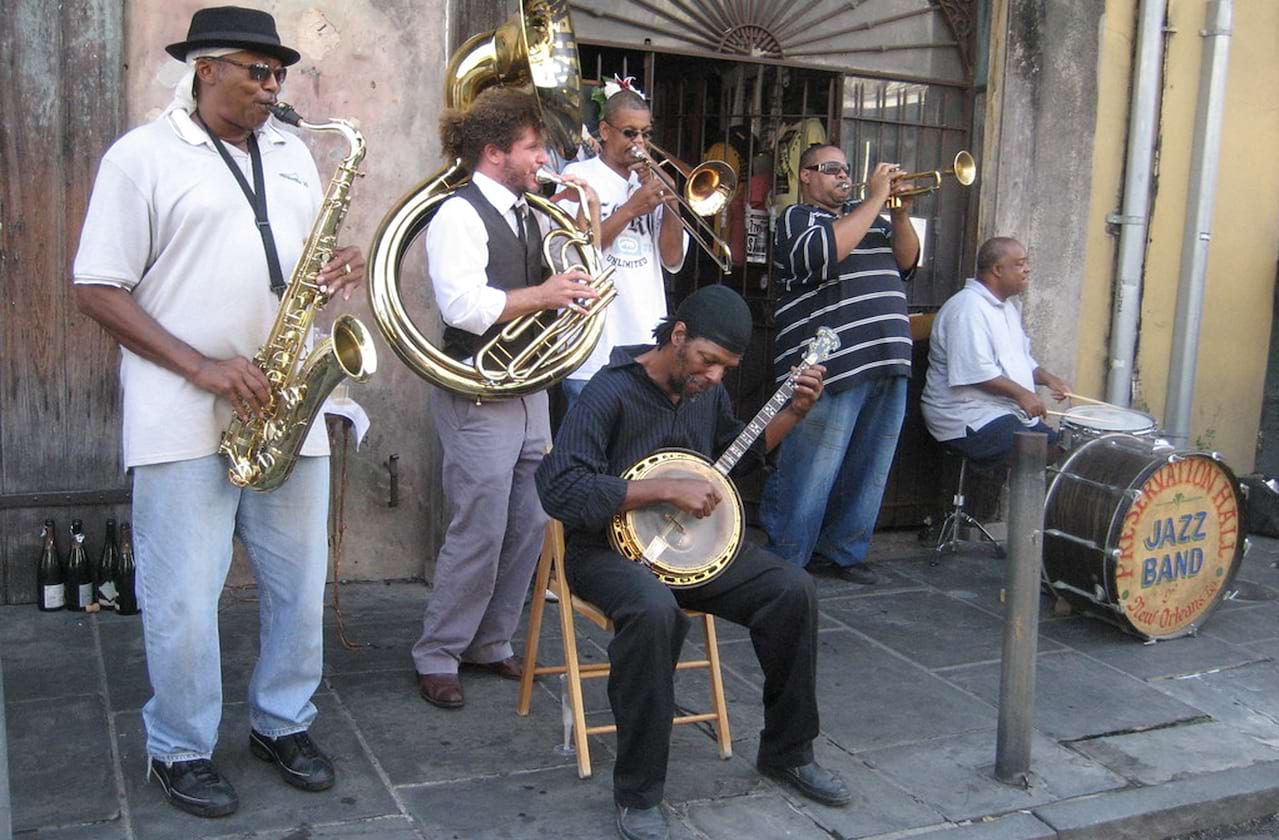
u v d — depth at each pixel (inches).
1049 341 229.8
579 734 129.8
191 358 109.7
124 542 167.2
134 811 117.4
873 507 201.2
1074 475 182.4
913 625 185.0
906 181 188.9
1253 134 252.4
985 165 222.1
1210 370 257.9
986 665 169.9
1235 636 188.4
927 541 227.5
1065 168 225.9
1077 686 164.7
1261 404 263.7
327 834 116.0
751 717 148.0
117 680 146.3
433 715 143.1
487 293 133.9
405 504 185.3
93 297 107.7
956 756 141.5
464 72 146.6
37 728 133.3
